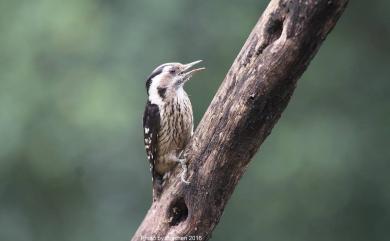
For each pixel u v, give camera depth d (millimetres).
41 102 16578
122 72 17281
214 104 7375
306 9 6676
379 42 17859
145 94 17188
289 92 7113
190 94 17203
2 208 17281
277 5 6914
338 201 15664
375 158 16094
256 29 7117
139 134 17266
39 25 16844
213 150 7398
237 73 7207
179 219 7832
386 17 17766
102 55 17516
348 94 17156
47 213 17625
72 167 16875
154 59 17266
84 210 17844
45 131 16453
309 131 16203
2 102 16359
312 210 15750
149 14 17469
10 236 17312
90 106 16188
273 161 16078
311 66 17359
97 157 17469
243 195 16406
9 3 17172
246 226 16312
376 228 15930
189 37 17516
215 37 17516
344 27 17938
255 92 7098
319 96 17125
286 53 6898
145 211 18016
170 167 8328
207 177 7473
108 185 17984
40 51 16953
